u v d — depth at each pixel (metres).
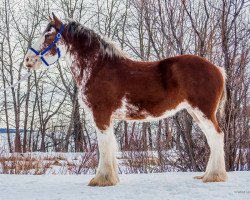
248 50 8.62
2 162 11.38
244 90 8.60
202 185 5.65
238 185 5.58
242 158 8.73
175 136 9.70
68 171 10.84
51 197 5.14
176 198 4.83
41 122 30.50
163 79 6.04
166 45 9.12
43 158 14.67
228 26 8.71
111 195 5.14
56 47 6.45
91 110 6.16
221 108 6.46
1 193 5.57
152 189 5.52
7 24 30.44
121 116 6.20
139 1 9.75
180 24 8.93
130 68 6.14
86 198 4.98
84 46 6.33
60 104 30.31
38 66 6.44
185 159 8.85
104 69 6.12
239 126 8.61
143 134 10.27
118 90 6.05
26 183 6.52
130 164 9.49
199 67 6.04
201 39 8.70
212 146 6.02
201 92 5.95
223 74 6.33
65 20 6.69
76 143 26.34
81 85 6.28
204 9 9.04
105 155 6.02
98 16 29.38
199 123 6.43
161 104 6.05
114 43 6.29
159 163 9.23
